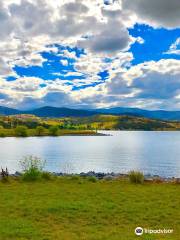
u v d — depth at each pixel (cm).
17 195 2108
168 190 2330
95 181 2823
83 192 2233
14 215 1627
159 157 8844
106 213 1670
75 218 1591
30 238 1297
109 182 2786
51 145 14325
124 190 2327
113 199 1992
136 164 7069
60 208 1750
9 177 2994
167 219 1589
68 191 2267
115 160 7944
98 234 1362
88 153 10250
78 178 2938
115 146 13938
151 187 2484
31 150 11375
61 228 1438
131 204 1861
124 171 5791
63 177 3061
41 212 1678
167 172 5741
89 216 1622
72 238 1304
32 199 1984
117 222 1538
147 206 1819
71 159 8169
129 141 18588
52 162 7375
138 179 2758
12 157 8681
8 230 1384
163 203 1892
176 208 1781
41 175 2922
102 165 6819
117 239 1295
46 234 1351
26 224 1474
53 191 2266
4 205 1822
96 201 1936
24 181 2759
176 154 9925
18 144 14938
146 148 12706
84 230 1412
